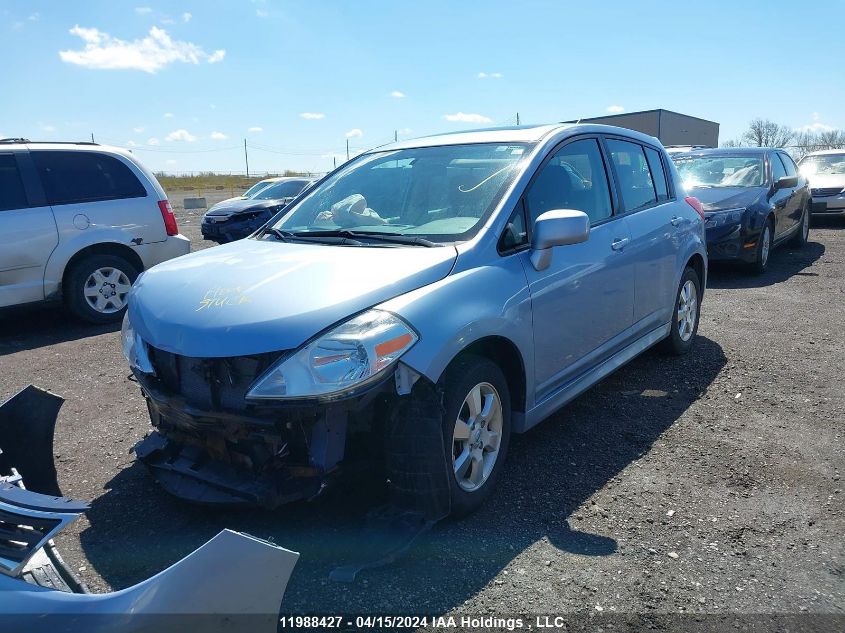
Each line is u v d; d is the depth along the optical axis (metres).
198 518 3.29
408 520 2.94
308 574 2.80
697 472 3.69
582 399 4.82
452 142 4.28
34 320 8.21
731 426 4.29
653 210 5.04
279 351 2.71
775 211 9.75
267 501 2.78
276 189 15.14
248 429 2.77
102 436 4.38
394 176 4.14
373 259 3.18
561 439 4.14
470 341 3.04
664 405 4.68
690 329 5.78
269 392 2.65
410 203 3.87
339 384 2.63
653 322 5.03
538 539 3.05
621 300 4.44
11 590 1.89
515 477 3.65
